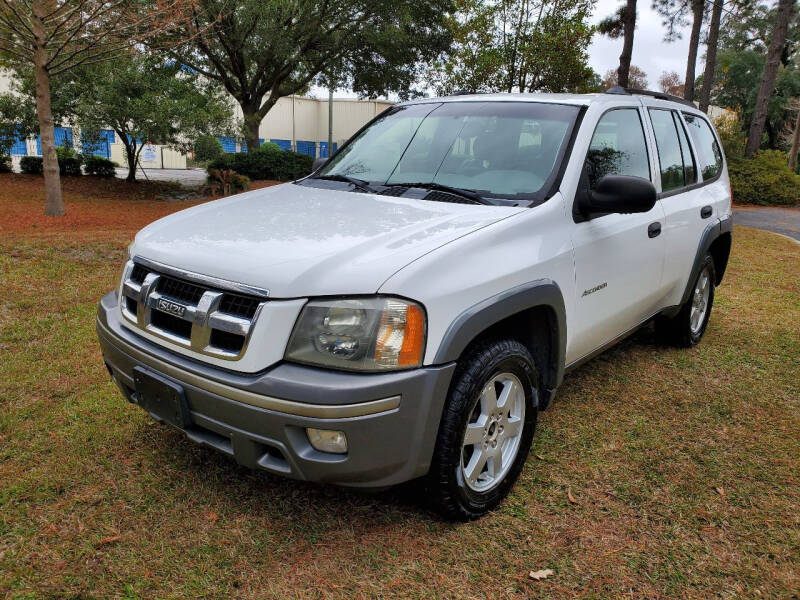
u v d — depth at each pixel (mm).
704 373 4352
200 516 2564
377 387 2090
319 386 2066
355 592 2191
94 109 14070
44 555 2299
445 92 17062
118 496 2670
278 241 2441
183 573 2242
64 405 3465
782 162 21500
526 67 15477
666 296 4148
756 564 2414
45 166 10711
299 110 46625
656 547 2490
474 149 3297
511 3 15367
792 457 3229
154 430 3234
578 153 3090
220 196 16781
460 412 2355
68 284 5695
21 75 14875
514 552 2432
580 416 3615
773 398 3961
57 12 9555
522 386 2727
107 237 8062
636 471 3043
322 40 20688
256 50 18969
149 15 9406
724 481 2980
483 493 2619
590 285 3092
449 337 2238
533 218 2740
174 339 2398
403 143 3582
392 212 2768
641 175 3686
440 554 2400
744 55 41844
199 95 15930
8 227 9172
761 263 8914
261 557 2340
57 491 2684
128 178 18172
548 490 2861
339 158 3848
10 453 2955
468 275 2348
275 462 2240
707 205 4492
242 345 2191
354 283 2148
